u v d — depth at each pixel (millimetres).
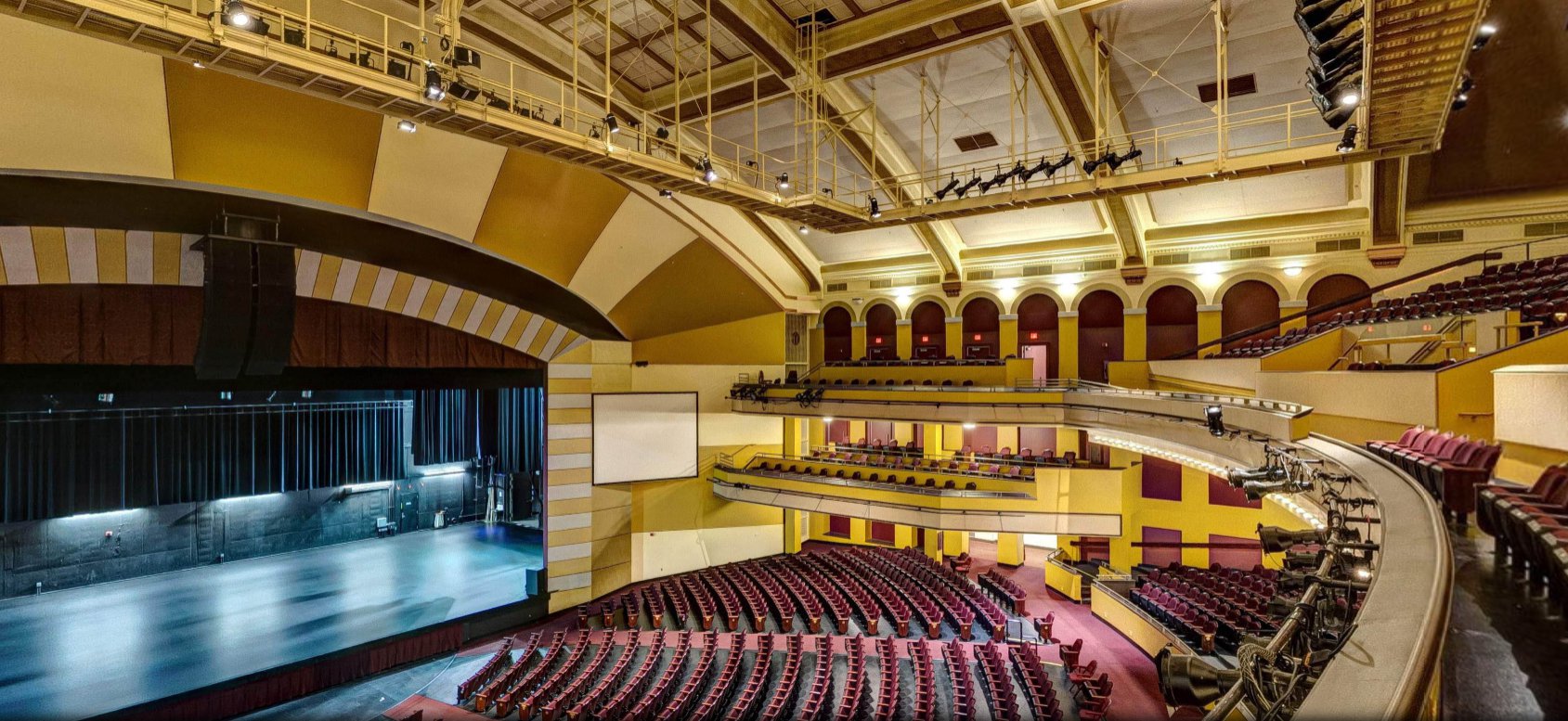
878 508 21312
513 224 18531
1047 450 23016
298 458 25016
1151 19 14883
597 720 13750
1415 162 16672
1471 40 8531
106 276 15469
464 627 19266
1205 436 13852
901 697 14227
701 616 19328
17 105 11766
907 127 19984
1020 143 19547
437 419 28453
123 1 8117
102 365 15867
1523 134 15547
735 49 17828
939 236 24078
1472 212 17359
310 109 14195
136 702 14484
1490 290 14562
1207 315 20859
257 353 16141
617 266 21375
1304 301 19547
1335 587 4406
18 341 14867
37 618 18906
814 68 17141
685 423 24703
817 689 14070
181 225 15938
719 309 25234
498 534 28469
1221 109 13797
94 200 14625
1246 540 20422
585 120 18516
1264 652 3570
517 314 21531
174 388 16906
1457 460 7504
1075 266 23078
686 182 14758
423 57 11195
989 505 19719
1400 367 12273
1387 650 2670
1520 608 4008
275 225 16469
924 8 15664
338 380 19125
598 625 20188
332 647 17469
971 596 19375
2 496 19125
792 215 17516
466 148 16453
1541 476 5691
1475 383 9812
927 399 21156
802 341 28234
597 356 23141
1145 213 21297
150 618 19047
